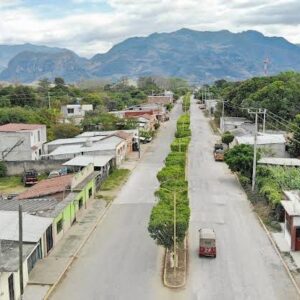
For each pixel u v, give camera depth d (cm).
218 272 3441
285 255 3753
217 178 6531
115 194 5675
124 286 3225
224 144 8662
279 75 13200
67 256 3738
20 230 2825
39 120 10250
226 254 3778
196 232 4294
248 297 3058
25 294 3086
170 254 3684
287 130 9619
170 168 5653
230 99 13475
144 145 9719
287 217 4006
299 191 4512
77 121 11781
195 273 3422
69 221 4431
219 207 5100
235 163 6138
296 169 5894
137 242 4062
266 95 11000
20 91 14138
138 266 3556
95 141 7844
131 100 18188
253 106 10794
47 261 3631
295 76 12888
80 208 4878
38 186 5144
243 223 4556
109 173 6744
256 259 3681
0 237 3278
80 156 6862
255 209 4975
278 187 5197
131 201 5359
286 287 3203
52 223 3878
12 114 9988
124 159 8006
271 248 3909
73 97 16812
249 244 3997
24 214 3809
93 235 4250
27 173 6425
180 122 11319
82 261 3659
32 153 7456
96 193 5688
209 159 7975
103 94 17650
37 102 13750
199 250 3719
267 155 7112
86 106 13850
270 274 3409
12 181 6669
